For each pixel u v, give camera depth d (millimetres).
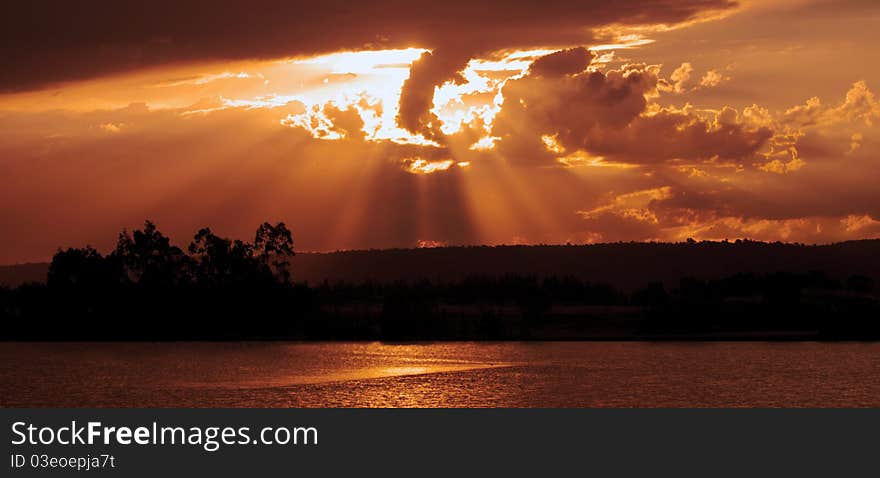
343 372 119562
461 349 159625
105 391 100188
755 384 107312
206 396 96250
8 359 137500
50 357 140750
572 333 194250
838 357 141625
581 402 92625
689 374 117250
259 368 124438
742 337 185750
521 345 169500
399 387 103500
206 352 151125
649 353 150500
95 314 193250
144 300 193750
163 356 143500
